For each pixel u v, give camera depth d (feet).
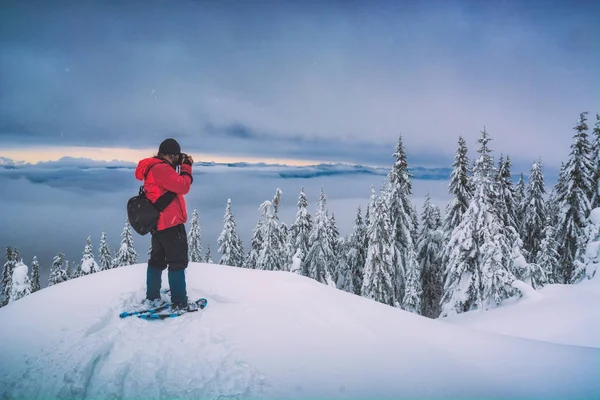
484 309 62.13
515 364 9.71
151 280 14.01
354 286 106.63
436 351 10.51
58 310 13.00
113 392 8.16
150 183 13.14
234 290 16.37
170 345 10.52
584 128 86.28
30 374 8.71
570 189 87.71
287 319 12.68
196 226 114.52
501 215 71.92
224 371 9.07
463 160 82.79
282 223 115.96
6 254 110.93
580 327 35.70
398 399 7.79
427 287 97.09
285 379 8.64
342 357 9.89
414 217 105.70
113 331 11.23
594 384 8.51
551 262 80.07
